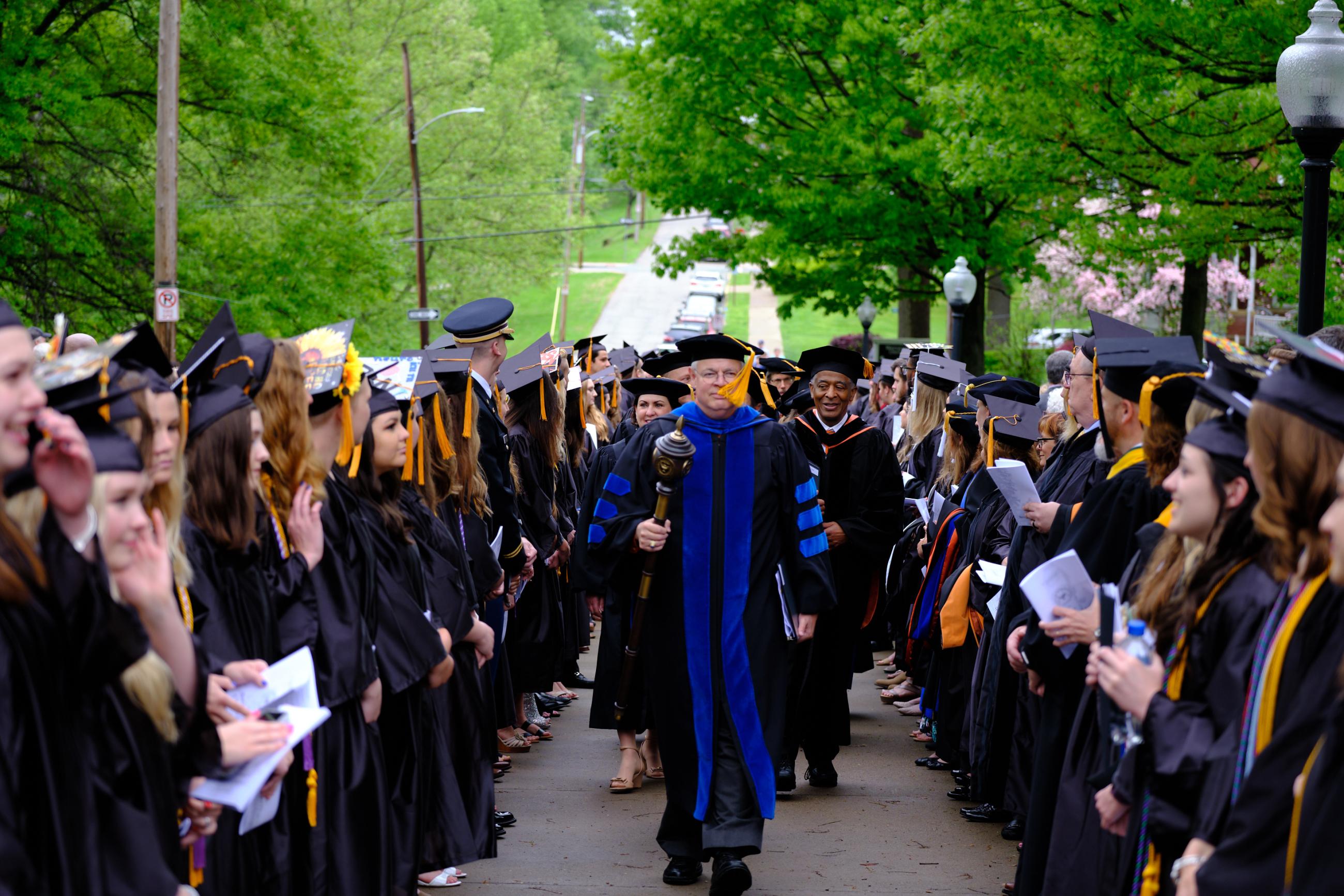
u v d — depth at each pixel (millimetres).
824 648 7391
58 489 2645
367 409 4684
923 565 9062
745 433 5980
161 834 2848
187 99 23062
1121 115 12875
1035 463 7305
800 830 6645
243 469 3770
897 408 12352
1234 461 3107
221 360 4000
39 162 21859
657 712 5836
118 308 23062
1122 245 15219
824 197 22641
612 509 6055
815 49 23109
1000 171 14117
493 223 46125
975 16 13180
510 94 48938
